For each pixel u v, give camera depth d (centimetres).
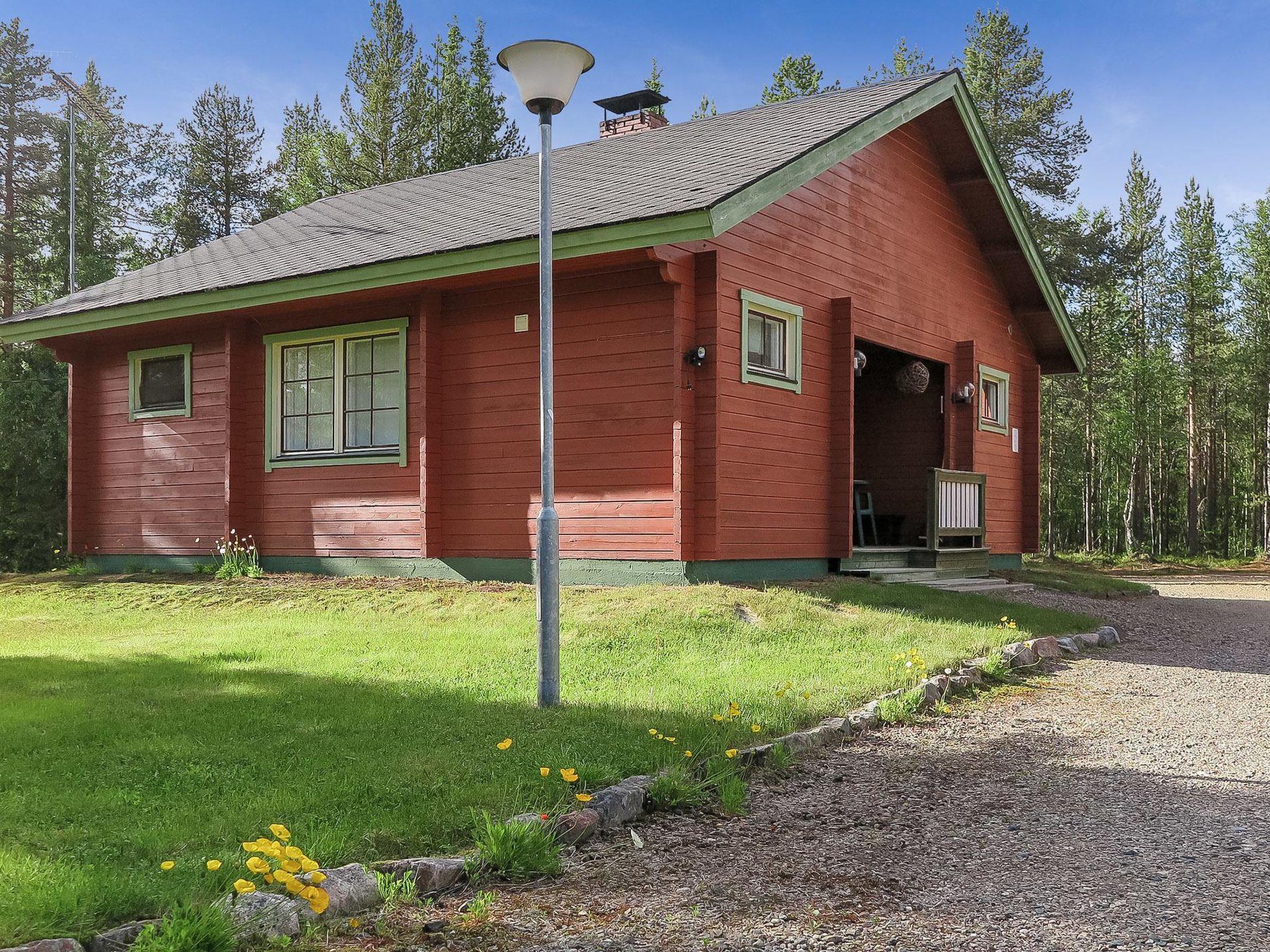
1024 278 1576
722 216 889
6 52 3272
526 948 296
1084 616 1077
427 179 1614
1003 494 1566
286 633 868
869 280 1251
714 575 991
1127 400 4025
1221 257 3981
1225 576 2803
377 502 1163
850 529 1152
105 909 284
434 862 338
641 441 991
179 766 447
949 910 329
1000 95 3219
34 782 420
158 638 859
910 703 624
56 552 2166
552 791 416
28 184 3303
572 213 997
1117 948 299
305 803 391
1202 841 399
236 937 279
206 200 3834
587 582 1023
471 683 646
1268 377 3853
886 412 1509
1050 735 584
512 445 1070
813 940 305
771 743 512
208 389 1306
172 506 1338
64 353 1412
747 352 1022
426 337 1103
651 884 349
